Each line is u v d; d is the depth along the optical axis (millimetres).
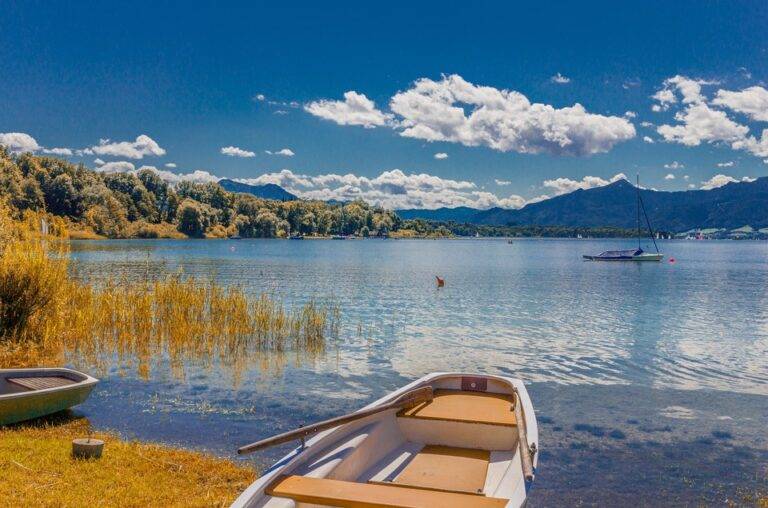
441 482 8250
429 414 10008
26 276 19641
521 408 10125
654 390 17250
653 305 38719
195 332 22781
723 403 15938
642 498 10047
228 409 14453
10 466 9430
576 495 10109
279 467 7098
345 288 47594
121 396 15281
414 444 9883
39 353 19250
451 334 26438
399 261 95562
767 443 12781
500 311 34625
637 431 13500
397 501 6328
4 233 21281
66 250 21750
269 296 39750
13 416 12125
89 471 9562
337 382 17500
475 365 20312
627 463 11555
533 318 31969
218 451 11531
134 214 195250
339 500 6348
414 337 25453
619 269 81000
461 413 10109
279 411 14422
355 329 27141
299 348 22234
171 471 10062
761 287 52844
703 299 42562
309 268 72438
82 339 20812
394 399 10453
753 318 32812
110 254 92312
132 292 25750
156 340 22297
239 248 136375
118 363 18891
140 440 11977
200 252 110250
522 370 19719
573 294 45312
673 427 13844
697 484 10641
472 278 60906
